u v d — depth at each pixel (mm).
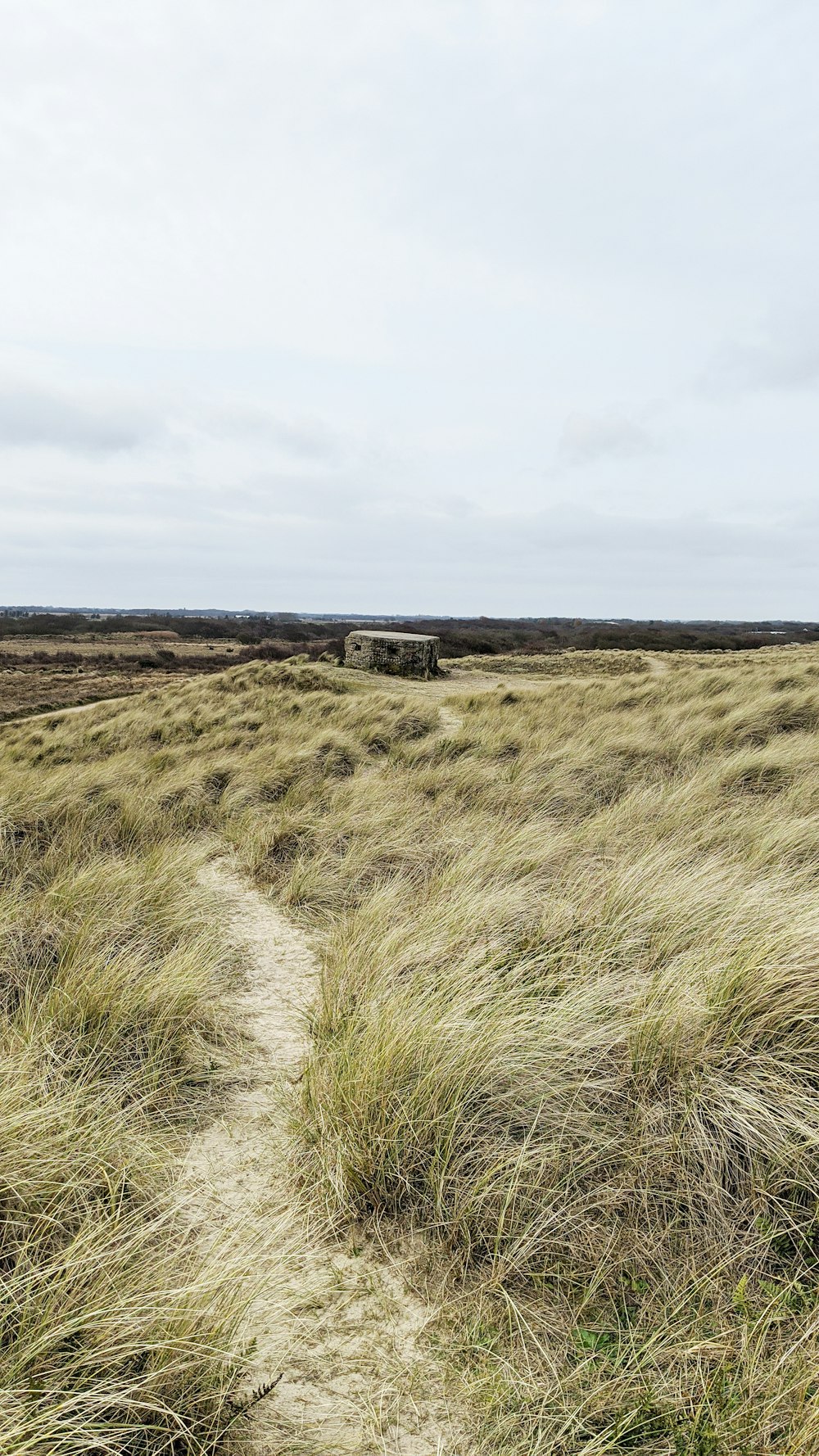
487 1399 1725
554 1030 2697
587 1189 2262
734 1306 1898
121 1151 2414
